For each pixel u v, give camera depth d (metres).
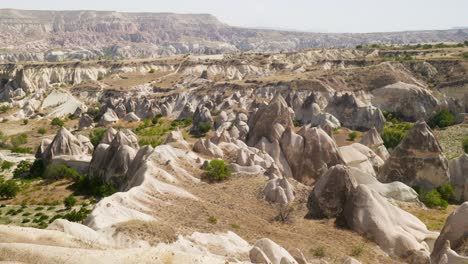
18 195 66.81
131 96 152.88
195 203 46.97
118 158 68.06
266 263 30.95
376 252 39.94
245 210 47.56
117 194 42.53
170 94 147.12
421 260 38.66
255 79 144.62
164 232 34.00
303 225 44.84
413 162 62.69
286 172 63.69
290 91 128.62
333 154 63.38
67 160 79.44
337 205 46.72
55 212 58.72
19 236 28.86
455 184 61.91
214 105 129.25
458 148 85.69
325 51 198.62
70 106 149.88
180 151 61.84
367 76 130.38
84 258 24.80
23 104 153.00
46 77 197.88
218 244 36.00
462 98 116.69
